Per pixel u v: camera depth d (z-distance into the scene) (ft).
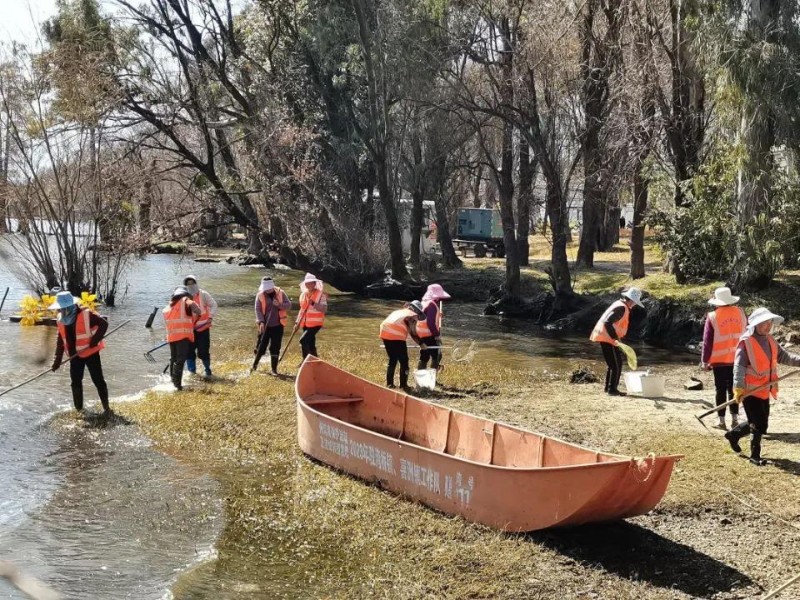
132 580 25.23
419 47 96.02
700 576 24.06
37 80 90.89
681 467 33.09
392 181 119.24
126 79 100.17
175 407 45.19
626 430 38.99
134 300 99.60
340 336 74.90
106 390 45.24
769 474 32.27
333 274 114.52
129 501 31.86
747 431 34.53
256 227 111.75
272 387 49.78
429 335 50.24
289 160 110.22
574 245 169.48
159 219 104.58
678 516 28.53
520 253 129.29
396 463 31.24
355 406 39.75
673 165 92.32
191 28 107.65
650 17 83.66
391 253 115.14
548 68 90.99
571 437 37.70
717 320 38.78
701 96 89.10
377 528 28.27
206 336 53.42
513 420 41.16
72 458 37.19
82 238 95.45
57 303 44.16
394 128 119.24
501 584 23.75
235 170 111.14
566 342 78.18
